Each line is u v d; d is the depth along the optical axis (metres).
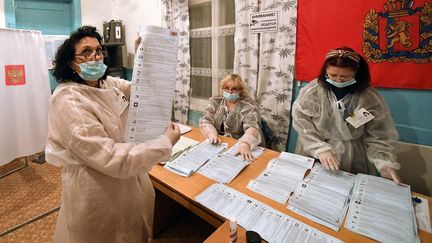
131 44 3.51
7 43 2.58
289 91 2.08
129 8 3.42
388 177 1.27
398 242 0.88
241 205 1.09
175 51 1.01
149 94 0.97
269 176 1.31
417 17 1.46
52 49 3.27
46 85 2.97
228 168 1.40
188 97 2.88
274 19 2.04
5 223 1.97
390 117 1.36
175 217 2.03
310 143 1.44
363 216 1.00
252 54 2.23
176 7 2.75
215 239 0.88
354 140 1.43
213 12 2.50
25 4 3.26
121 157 0.87
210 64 2.66
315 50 1.88
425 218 0.99
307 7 1.87
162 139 0.99
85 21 3.50
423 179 1.55
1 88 2.56
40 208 2.16
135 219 1.17
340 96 1.38
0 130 2.58
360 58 1.32
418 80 1.52
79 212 1.01
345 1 1.69
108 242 1.09
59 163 1.01
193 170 1.39
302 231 0.93
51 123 0.97
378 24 1.59
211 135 1.84
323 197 1.12
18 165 2.93
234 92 1.99
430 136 1.55
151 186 1.30
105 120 0.99
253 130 1.84
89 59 1.00
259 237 0.78
